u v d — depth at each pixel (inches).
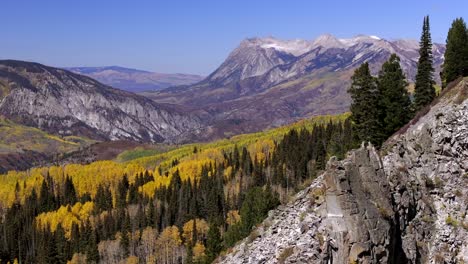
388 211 2084.2
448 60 3425.2
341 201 1983.3
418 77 3550.7
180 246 6875.0
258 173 7662.4
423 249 2354.8
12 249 7854.3
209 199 7357.3
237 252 2423.7
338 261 1940.2
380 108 3307.1
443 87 3565.5
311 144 7229.3
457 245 2421.3
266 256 2166.6
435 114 2765.7
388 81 3280.0
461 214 2498.8
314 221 2069.4
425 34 3565.5
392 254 2106.3
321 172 2859.3
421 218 2443.4
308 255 1974.7
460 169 2603.3
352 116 3440.0
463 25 3415.4
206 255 4168.3
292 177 6776.6
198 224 6845.5
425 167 2662.4
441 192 2578.7
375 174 2166.6
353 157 2178.9
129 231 7455.7
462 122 2642.7
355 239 1931.6
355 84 3390.7
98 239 7677.2
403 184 2383.1
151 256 6845.5
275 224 2320.4
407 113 3238.2
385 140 3233.3
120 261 7022.6
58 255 7332.7
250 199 4274.1
